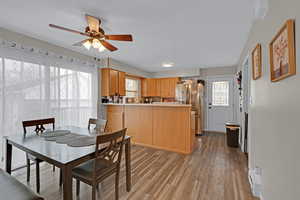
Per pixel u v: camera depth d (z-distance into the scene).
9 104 2.53
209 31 2.55
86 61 3.89
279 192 1.26
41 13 2.04
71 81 3.55
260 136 1.82
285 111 1.14
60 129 2.53
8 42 2.48
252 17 2.09
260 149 1.82
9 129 2.52
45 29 2.51
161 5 1.84
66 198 1.29
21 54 2.67
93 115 4.04
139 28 2.46
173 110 3.53
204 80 5.67
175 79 6.00
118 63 4.68
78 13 2.03
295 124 0.99
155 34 2.68
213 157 3.12
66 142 1.80
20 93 2.66
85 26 2.39
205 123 5.65
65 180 1.29
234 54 3.86
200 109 5.22
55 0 1.75
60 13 2.03
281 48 1.16
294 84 1.01
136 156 3.19
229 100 5.29
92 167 1.68
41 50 2.94
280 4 1.22
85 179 1.56
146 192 1.97
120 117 4.29
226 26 2.37
